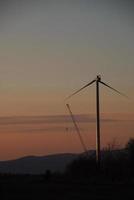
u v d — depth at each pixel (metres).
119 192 109.38
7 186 116.44
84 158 176.50
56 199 97.19
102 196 102.62
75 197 100.38
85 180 140.12
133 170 164.38
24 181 134.25
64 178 147.38
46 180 138.62
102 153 181.12
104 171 166.75
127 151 182.00
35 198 98.00
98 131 175.00
